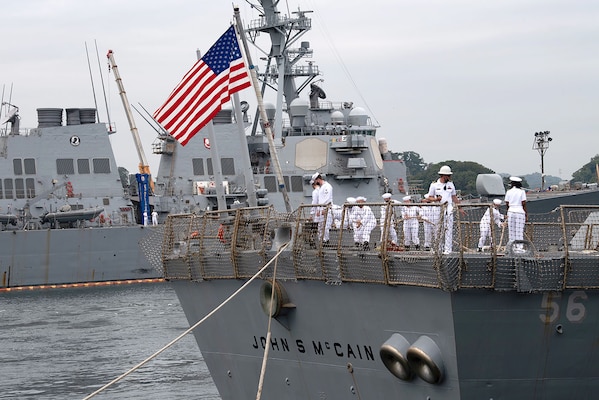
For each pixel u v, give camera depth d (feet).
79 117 240.53
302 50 255.91
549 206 171.01
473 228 73.97
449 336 60.44
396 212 67.87
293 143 243.81
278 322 73.82
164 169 248.32
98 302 193.77
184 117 88.53
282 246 71.61
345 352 69.36
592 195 173.37
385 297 64.13
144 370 123.03
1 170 229.45
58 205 232.12
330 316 69.36
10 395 111.14
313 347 72.08
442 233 59.57
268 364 77.15
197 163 248.93
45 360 131.34
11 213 227.40
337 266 66.59
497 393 61.98
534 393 62.85
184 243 83.61
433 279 59.26
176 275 84.99
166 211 242.17
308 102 249.75
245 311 77.25
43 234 222.69
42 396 110.32
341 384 70.74
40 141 233.35
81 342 144.77
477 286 58.90
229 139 249.14
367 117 250.78
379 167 248.11
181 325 159.33
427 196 72.79
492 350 61.00
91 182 237.25
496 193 161.58
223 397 84.74
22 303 195.31
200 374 119.75
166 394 108.99
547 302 61.00
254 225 75.36
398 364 63.46
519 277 59.26
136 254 229.66
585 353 63.05
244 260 74.90
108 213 236.84
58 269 223.92
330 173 240.12
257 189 239.09
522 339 61.31
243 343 79.36
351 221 68.80
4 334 154.20
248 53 89.71
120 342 144.05
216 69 87.45
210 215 80.79
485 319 60.13
